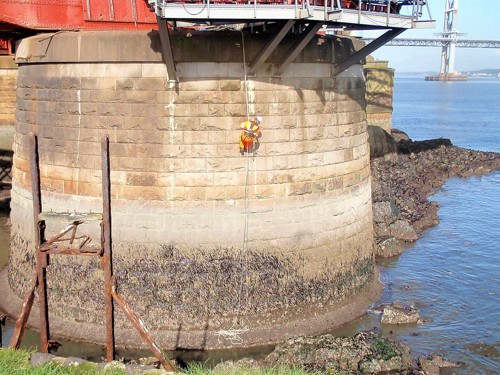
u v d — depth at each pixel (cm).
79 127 1727
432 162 4703
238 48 1645
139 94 1666
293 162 1766
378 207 2888
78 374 1082
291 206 1780
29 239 1892
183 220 1708
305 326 1777
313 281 1834
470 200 3694
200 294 1719
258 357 1633
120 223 1720
